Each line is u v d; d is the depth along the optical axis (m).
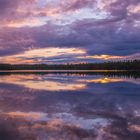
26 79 49.19
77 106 15.85
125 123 11.09
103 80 43.81
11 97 20.42
